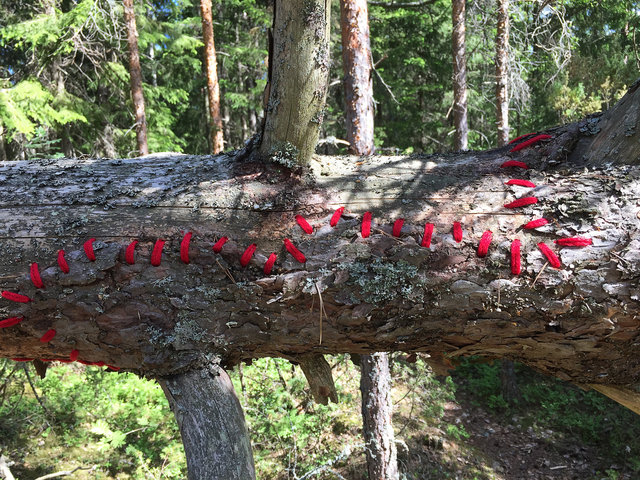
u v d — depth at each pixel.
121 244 1.60
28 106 8.01
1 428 5.15
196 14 16.39
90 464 5.06
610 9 10.68
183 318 1.59
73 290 1.57
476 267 1.53
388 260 1.55
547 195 1.59
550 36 8.34
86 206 1.69
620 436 7.26
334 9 9.87
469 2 8.45
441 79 13.33
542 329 1.57
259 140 1.78
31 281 1.57
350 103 4.36
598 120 1.81
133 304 1.58
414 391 6.68
